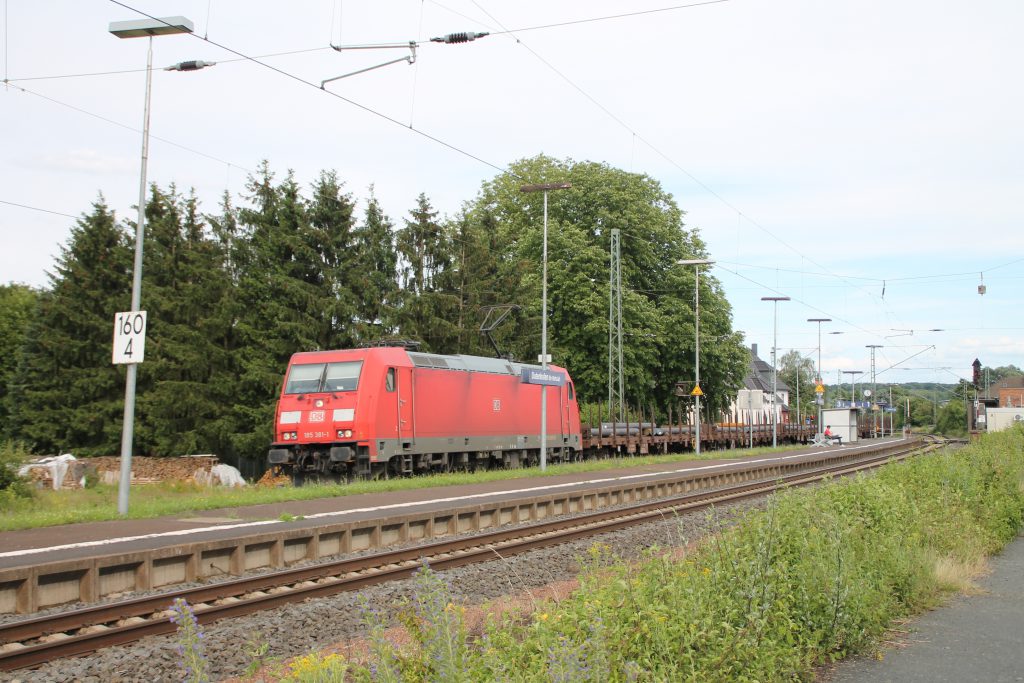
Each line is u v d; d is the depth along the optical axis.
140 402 40.12
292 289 39.09
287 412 27.58
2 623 9.88
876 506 12.27
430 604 6.24
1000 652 8.83
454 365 31.22
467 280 47.69
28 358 44.16
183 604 5.20
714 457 46.16
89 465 30.36
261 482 28.50
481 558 15.06
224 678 8.45
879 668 8.30
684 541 9.51
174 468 32.97
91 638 9.20
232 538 13.00
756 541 8.73
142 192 18.97
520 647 6.58
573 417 39.31
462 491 23.78
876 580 10.09
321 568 12.96
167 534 14.87
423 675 6.08
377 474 26.11
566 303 53.09
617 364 53.94
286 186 41.09
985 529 15.41
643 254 57.94
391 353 28.05
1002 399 106.69
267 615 10.74
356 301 40.53
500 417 33.69
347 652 8.79
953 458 18.80
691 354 58.88
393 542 16.34
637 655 6.65
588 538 18.00
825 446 69.94
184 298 41.12
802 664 7.93
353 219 41.59
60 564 10.81
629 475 31.45
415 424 28.56
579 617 6.88
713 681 6.75
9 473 20.64
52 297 44.06
